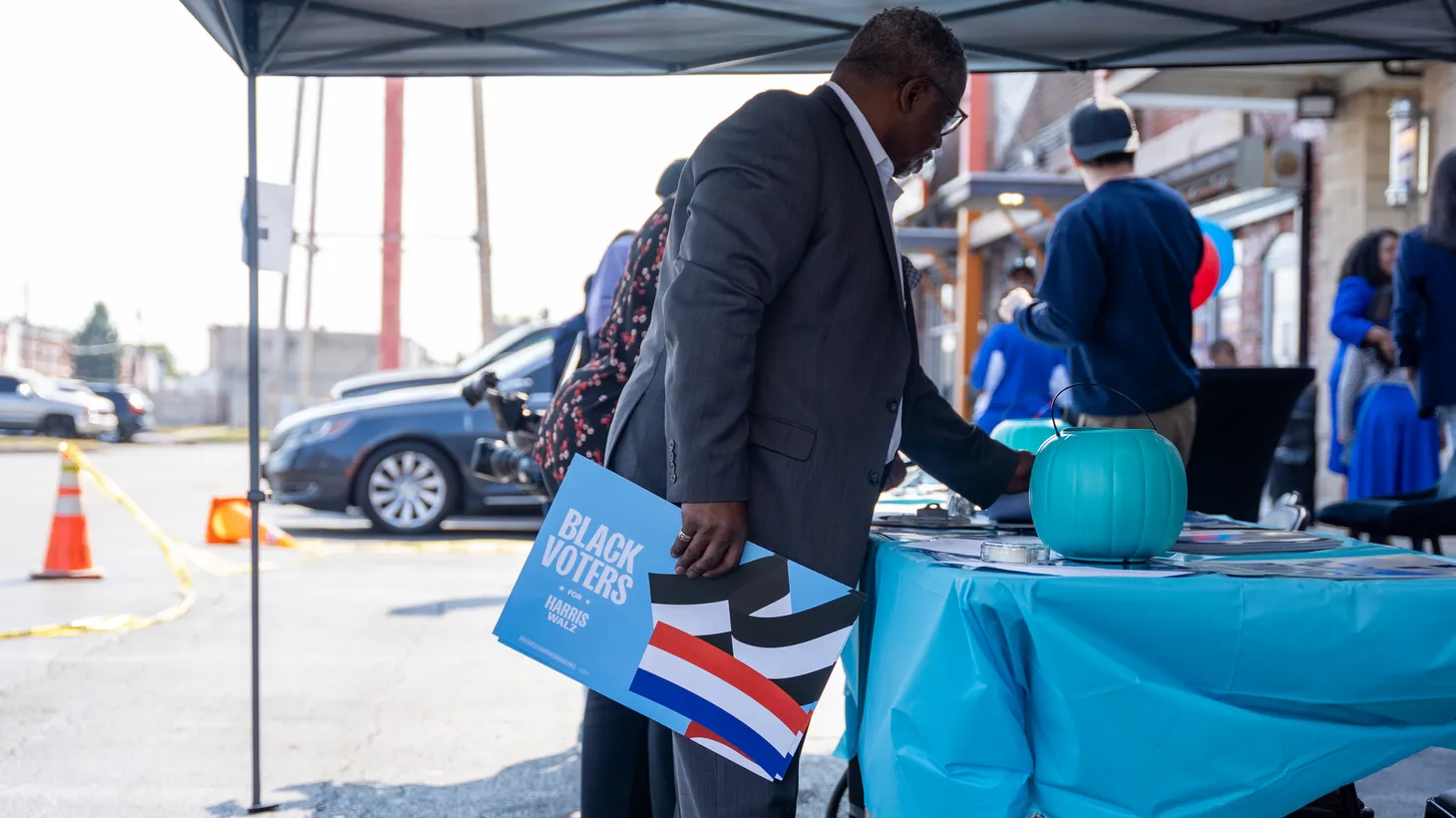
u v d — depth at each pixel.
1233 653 1.65
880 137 2.10
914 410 2.38
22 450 28.17
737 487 1.90
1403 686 1.65
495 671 4.94
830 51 4.39
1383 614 1.64
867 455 2.01
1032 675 1.69
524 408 4.07
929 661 1.70
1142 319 3.60
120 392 35.47
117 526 10.66
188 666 5.00
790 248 1.94
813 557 1.97
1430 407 4.88
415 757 3.77
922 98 2.08
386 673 4.90
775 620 1.95
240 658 5.16
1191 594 1.64
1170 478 1.89
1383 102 9.21
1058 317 3.62
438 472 9.78
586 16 4.06
